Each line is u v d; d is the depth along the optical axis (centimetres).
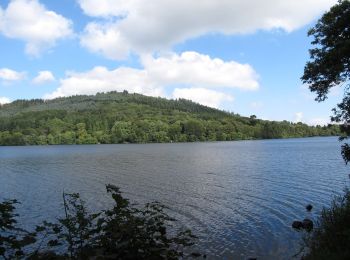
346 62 1783
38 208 2967
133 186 4022
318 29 1931
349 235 1230
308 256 1368
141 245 973
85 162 7606
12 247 868
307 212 2617
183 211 2748
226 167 5909
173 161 7369
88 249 927
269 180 4231
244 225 2342
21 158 9544
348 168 5128
